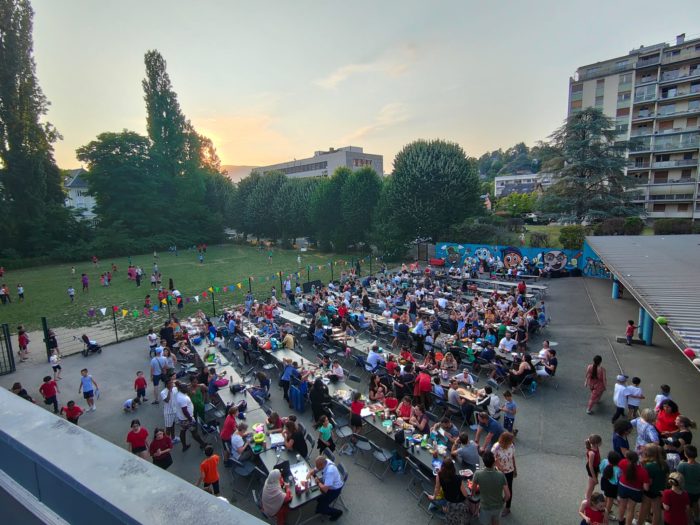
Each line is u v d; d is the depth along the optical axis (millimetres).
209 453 8547
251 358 16156
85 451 1551
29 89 49188
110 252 54094
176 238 62625
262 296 28047
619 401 10719
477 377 13836
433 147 40531
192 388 11539
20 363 17016
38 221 50031
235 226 68188
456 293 24125
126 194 60719
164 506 1169
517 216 60500
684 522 6578
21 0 48000
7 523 1747
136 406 13141
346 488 9180
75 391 14414
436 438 9461
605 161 39719
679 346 7809
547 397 12617
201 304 26156
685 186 55750
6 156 47844
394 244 42094
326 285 30516
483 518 7691
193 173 67375
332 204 50938
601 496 6855
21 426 1770
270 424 9875
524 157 139750
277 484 7457
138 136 62562
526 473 9305
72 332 21109
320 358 14820
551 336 17828
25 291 32156
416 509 8461
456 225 39562
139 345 19031
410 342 16641
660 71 57969
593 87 62031
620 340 16797
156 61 64188
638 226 32406
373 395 11539
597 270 30016
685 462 7195
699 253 16375
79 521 1389
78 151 59594
